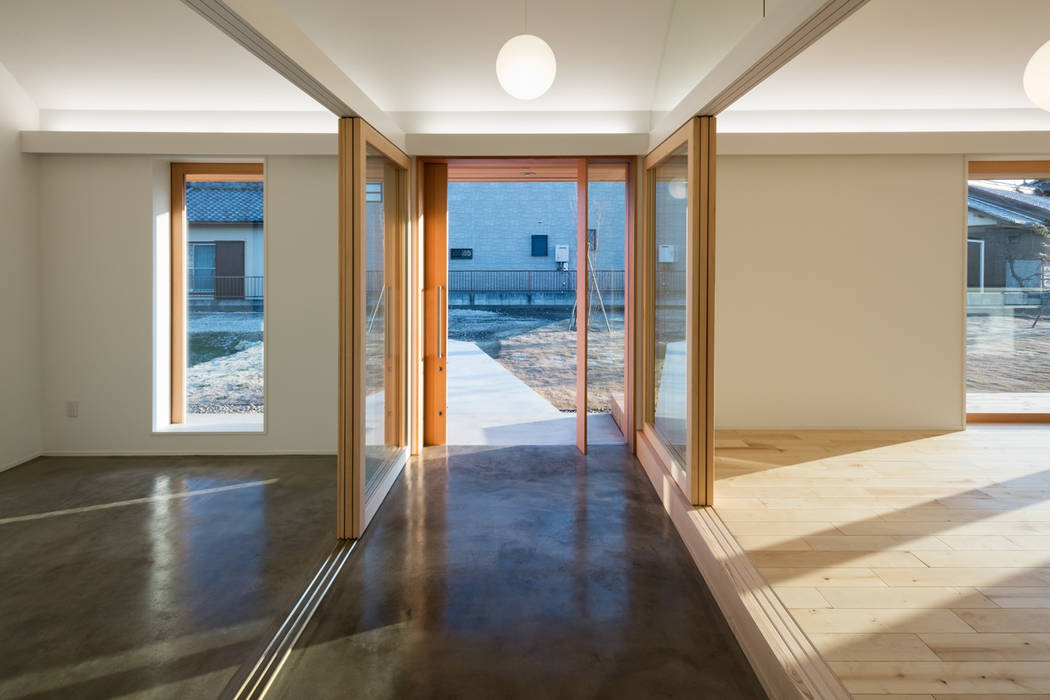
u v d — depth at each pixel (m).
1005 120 4.80
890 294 4.96
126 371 4.71
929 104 4.75
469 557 3.00
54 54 4.23
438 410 5.15
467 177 5.75
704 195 3.13
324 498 3.82
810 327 4.99
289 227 4.70
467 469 4.46
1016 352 5.29
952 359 4.98
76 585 2.69
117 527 3.35
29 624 2.38
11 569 2.85
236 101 4.62
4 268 4.31
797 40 2.07
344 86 2.87
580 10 4.04
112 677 2.05
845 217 4.94
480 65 4.40
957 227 4.93
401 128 4.72
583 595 2.63
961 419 4.99
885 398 5.01
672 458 3.75
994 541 2.80
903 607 2.23
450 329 13.64
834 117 4.84
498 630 2.35
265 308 4.73
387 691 1.98
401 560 2.96
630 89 4.58
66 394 4.70
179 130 4.66
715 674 2.08
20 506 3.66
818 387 5.02
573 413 6.41
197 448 4.78
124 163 4.63
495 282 17.61
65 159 4.61
